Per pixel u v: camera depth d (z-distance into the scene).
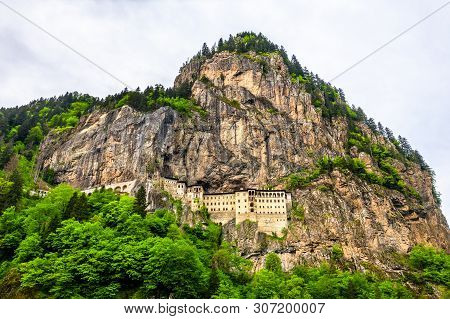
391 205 198.88
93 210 137.50
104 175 194.50
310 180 192.00
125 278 101.12
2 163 195.50
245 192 174.25
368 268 160.25
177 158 199.88
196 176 197.50
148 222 129.38
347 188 189.62
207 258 140.75
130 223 120.12
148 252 104.06
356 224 177.88
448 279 154.25
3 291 96.56
